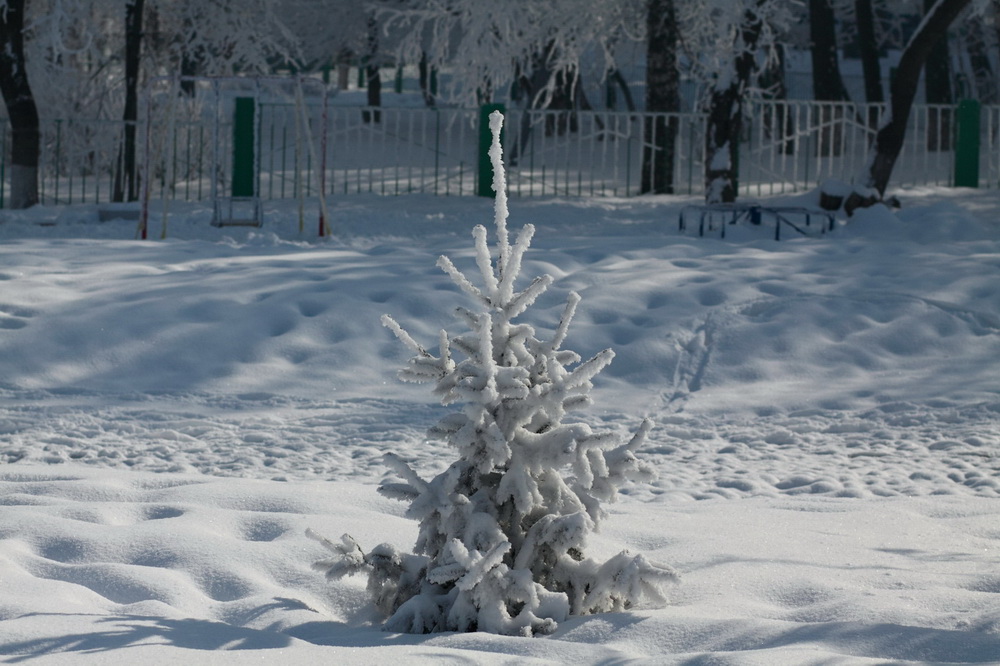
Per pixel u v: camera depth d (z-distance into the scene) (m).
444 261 4.21
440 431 4.11
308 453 7.66
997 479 6.84
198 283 12.39
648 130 27.09
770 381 10.05
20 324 10.76
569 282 12.64
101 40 29.03
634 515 5.57
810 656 3.17
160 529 4.79
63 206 21.75
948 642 3.32
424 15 27.16
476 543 3.95
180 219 20.16
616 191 26.94
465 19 26.30
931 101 39.28
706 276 13.03
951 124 28.52
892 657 3.27
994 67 49.72
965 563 4.61
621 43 32.12
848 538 5.12
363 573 4.49
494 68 26.48
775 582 4.22
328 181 29.00
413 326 11.12
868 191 21.67
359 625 4.08
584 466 3.98
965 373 10.11
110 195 26.67
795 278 13.02
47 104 29.59
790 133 40.12
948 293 12.45
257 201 19.89
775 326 11.12
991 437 8.10
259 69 29.00
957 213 18.64
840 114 37.53
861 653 3.30
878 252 15.23
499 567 3.88
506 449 3.98
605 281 12.72
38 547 4.61
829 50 37.94
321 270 13.19
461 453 4.08
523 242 4.19
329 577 4.09
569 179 30.05
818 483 6.80
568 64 28.48
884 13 56.00
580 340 10.84
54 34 22.20
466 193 26.50
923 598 3.90
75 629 3.45
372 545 4.71
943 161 35.22
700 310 11.72
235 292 11.99
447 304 11.66
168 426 8.38
